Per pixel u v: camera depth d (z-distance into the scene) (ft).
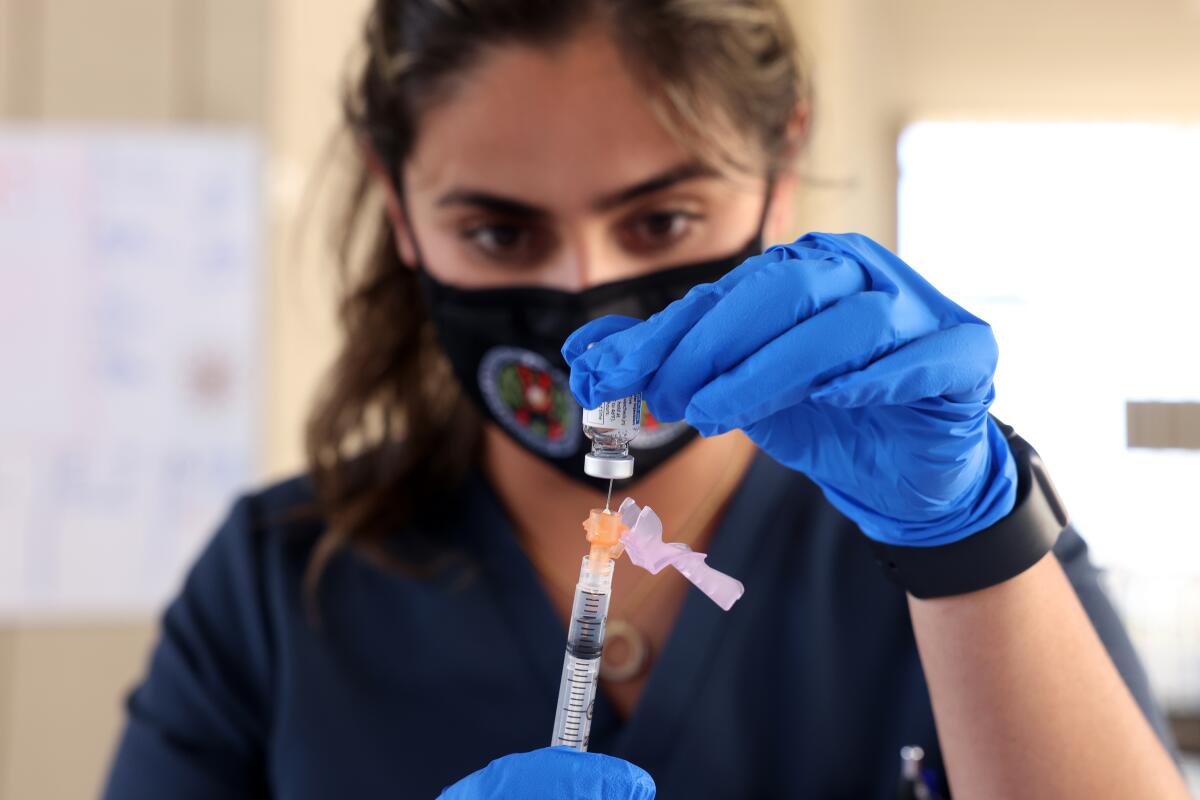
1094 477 6.20
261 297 7.16
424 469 4.00
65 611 7.11
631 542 2.41
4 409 7.09
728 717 3.50
